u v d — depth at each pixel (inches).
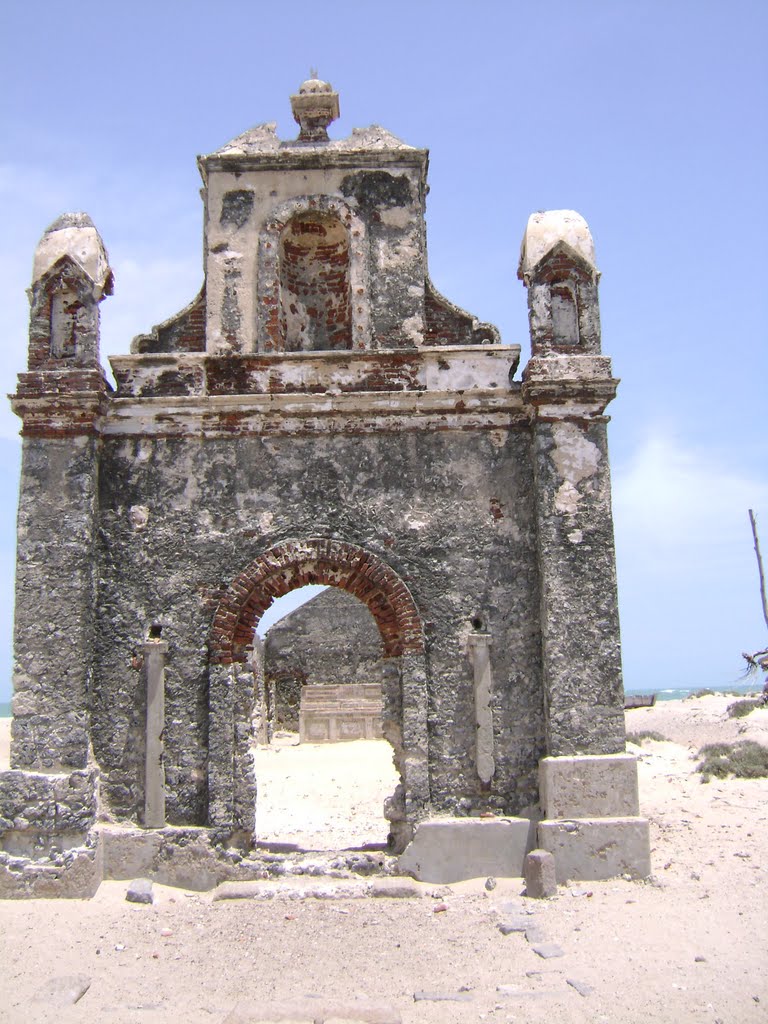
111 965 332.2
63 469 442.0
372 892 406.3
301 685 1304.1
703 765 698.8
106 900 402.3
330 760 943.7
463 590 448.1
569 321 462.3
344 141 504.4
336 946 349.1
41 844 410.0
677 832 503.8
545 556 434.6
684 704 1378.0
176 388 470.0
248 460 460.8
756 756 702.5
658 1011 282.2
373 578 447.2
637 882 407.2
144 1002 299.7
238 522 455.2
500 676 440.5
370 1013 282.4
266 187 495.2
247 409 462.6
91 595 438.3
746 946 332.8
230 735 433.4
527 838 422.6
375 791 736.3
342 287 517.7
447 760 434.3
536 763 433.4
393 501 457.1
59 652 425.7
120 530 452.8
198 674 441.7
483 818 427.5
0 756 1021.8
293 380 470.3
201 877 419.5
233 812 429.7
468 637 443.8
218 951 345.7
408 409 463.2
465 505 456.4
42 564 433.7
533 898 395.2
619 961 322.7
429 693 440.1
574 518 437.7
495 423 462.9
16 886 404.8
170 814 430.3
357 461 460.8
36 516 438.0
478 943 348.5
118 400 460.8
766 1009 281.7
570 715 422.0
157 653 439.2
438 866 420.5
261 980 317.7
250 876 419.8
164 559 450.9
